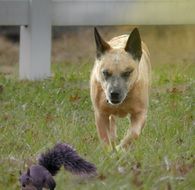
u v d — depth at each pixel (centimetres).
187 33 2538
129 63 1125
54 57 2433
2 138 1162
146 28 2580
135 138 1137
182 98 1496
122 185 888
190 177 927
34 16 1753
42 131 1209
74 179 903
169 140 1138
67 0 1784
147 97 1177
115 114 1162
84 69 1822
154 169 961
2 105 1450
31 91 1568
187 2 1845
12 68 2233
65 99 1487
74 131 1211
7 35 2770
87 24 1808
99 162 981
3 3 1741
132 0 1823
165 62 2180
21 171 919
